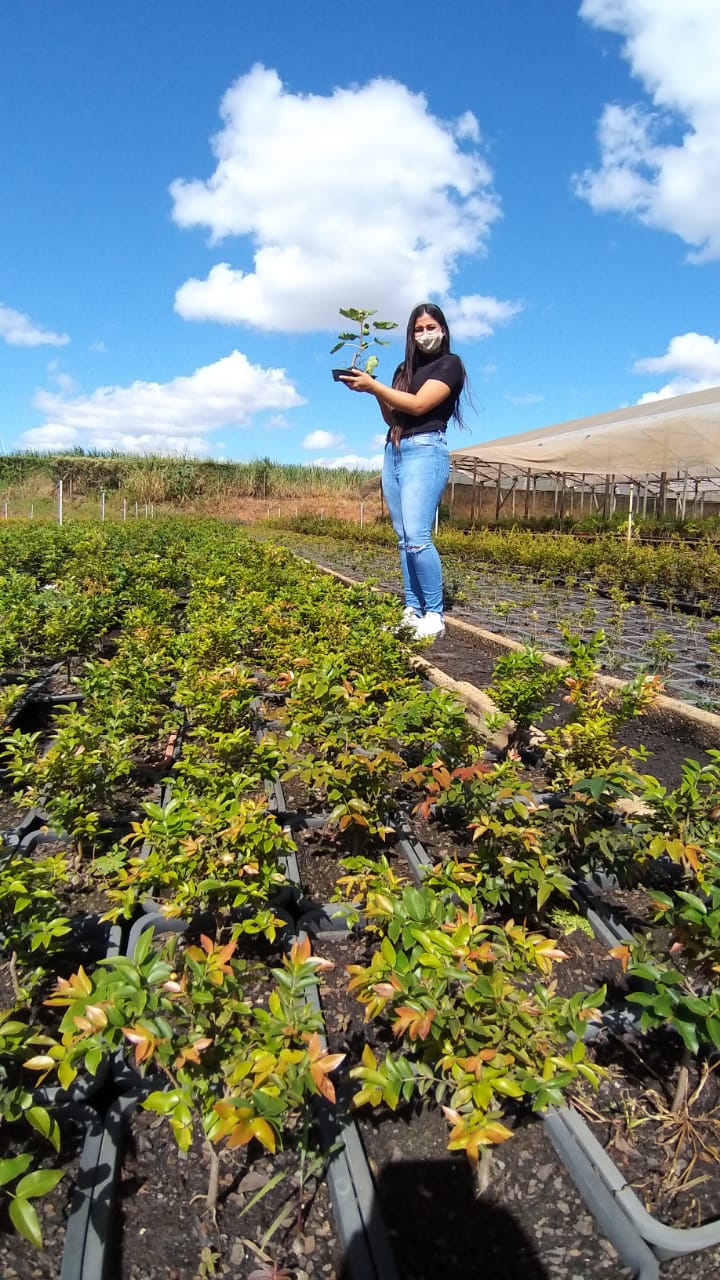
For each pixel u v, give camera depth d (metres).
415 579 6.64
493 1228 1.55
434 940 1.67
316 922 2.48
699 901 1.78
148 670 4.16
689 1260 1.51
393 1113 1.81
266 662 4.95
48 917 2.14
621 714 3.17
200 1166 1.68
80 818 2.74
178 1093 1.45
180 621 7.18
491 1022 1.62
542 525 24.75
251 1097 1.40
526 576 12.75
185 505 40.91
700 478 24.70
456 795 2.68
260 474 43.41
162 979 1.56
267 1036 1.51
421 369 5.93
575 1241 1.53
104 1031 1.47
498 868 2.48
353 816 2.62
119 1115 1.73
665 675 5.96
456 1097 1.47
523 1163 1.69
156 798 3.46
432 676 5.12
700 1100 1.88
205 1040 1.50
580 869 2.62
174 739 4.02
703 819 2.45
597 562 12.32
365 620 5.03
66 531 15.31
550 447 19.69
